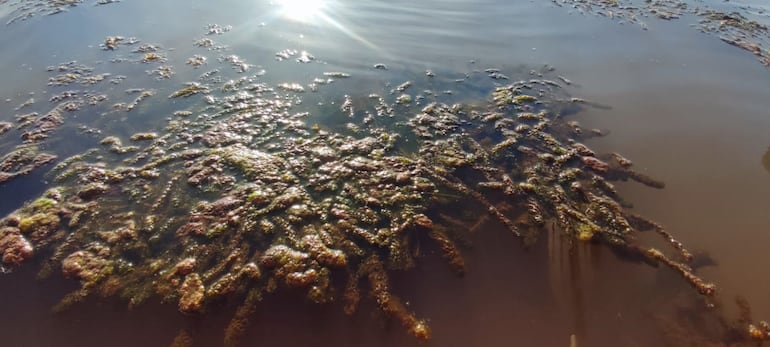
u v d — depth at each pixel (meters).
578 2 10.92
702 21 9.89
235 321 3.84
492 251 4.55
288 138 5.87
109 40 8.32
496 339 3.82
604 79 7.61
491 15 10.12
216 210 4.76
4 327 3.78
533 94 7.16
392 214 4.84
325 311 3.95
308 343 3.75
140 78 7.15
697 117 6.61
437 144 5.94
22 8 9.68
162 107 6.44
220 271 4.18
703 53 8.45
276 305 3.97
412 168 5.49
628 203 5.13
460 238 4.66
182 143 5.72
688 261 4.45
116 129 5.98
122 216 4.70
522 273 4.35
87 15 9.40
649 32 9.33
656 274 4.34
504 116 6.59
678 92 7.22
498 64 8.07
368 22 9.54
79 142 5.73
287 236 4.51
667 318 3.96
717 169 5.62
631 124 6.46
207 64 7.61
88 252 4.33
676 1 11.07
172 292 4.02
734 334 3.84
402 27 9.38
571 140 6.12
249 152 5.57
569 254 4.54
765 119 6.56
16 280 4.10
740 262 4.44
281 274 4.16
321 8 10.08
